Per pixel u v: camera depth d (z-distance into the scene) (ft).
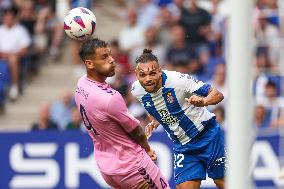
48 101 160.66
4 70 156.56
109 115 71.61
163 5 162.20
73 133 125.90
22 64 159.94
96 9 177.88
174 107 79.15
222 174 82.79
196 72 147.43
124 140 73.51
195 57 149.07
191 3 154.71
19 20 160.76
